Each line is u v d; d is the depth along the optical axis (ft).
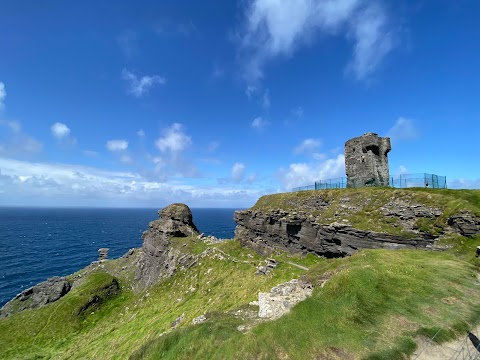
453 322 66.95
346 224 148.25
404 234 125.18
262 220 224.33
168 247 308.40
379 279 84.89
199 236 327.47
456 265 94.94
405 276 87.40
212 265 231.30
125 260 400.26
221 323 91.25
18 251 638.53
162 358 83.97
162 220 354.74
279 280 153.89
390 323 68.33
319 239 167.12
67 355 196.34
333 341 64.34
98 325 253.65
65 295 317.01
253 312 101.65
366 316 71.36
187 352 79.30
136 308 243.81
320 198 185.47
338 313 73.26
